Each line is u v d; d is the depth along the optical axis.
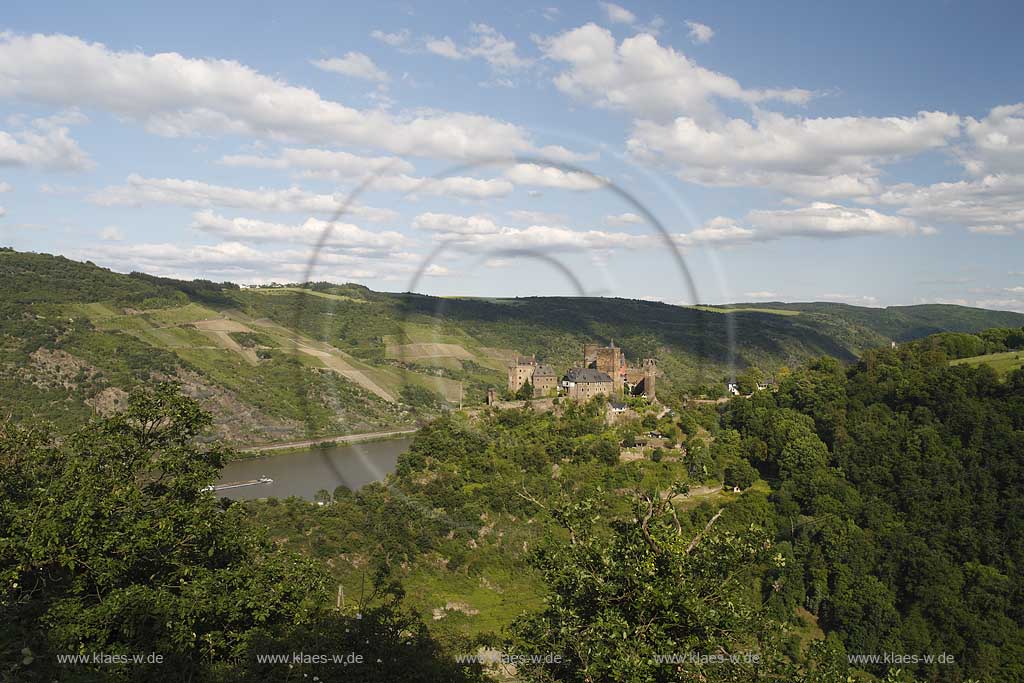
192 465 16.33
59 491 14.38
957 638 43.16
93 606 12.81
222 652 13.43
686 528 45.09
